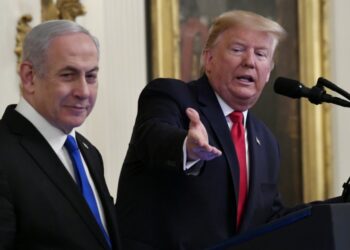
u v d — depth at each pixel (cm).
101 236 355
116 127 873
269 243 288
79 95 354
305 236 279
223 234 427
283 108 984
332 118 992
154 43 914
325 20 994
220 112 451
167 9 922
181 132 375
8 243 331
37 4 781
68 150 373
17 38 760
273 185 463
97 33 871
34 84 360
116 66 882
